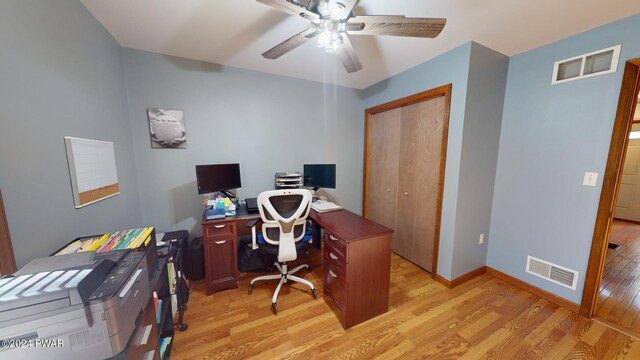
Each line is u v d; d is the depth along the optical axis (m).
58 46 1.17
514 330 1.62
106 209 1.58
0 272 0.82
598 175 1.65
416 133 2.50
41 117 1.04
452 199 2.08
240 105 2.55
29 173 0.97
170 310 1.46
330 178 2.70
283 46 1.52
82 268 0.74
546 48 1.90
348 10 1.16
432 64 2.20
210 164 2.36
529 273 2.07
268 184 2.80
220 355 1.43
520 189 2.11
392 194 2.89
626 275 2.29
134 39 1.88
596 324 1.66
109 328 0.67
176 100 2.25
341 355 1.43
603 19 1.55
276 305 1.84
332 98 3.09
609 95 1.59
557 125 1.85
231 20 1.64
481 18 1.57
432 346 1.49
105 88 1.66
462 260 2.19
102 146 1.55
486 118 2.09
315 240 3.02
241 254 2.54
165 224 2.32
